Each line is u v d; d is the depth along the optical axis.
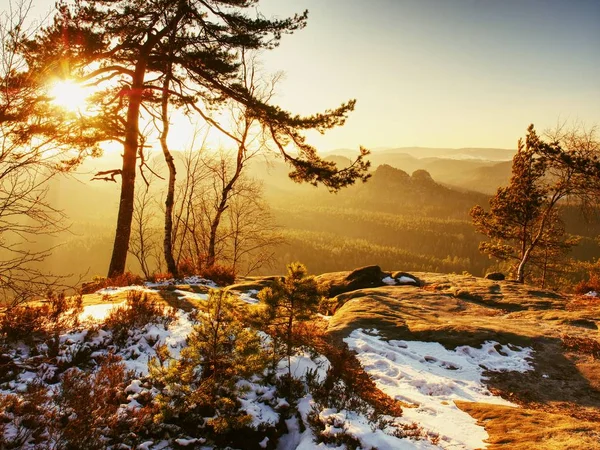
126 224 13.61
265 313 6.56
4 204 5.00
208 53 13.32
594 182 22.22
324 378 6.79
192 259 18.91
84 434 4.14
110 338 6.38
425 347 9.81
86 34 11.01
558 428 5.44
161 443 4.58
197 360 5.21
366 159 13.96
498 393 7.80
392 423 5.61
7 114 5.33
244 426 4.99
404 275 19.09
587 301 14.41
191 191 19.69
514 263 32.38
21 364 5.20
